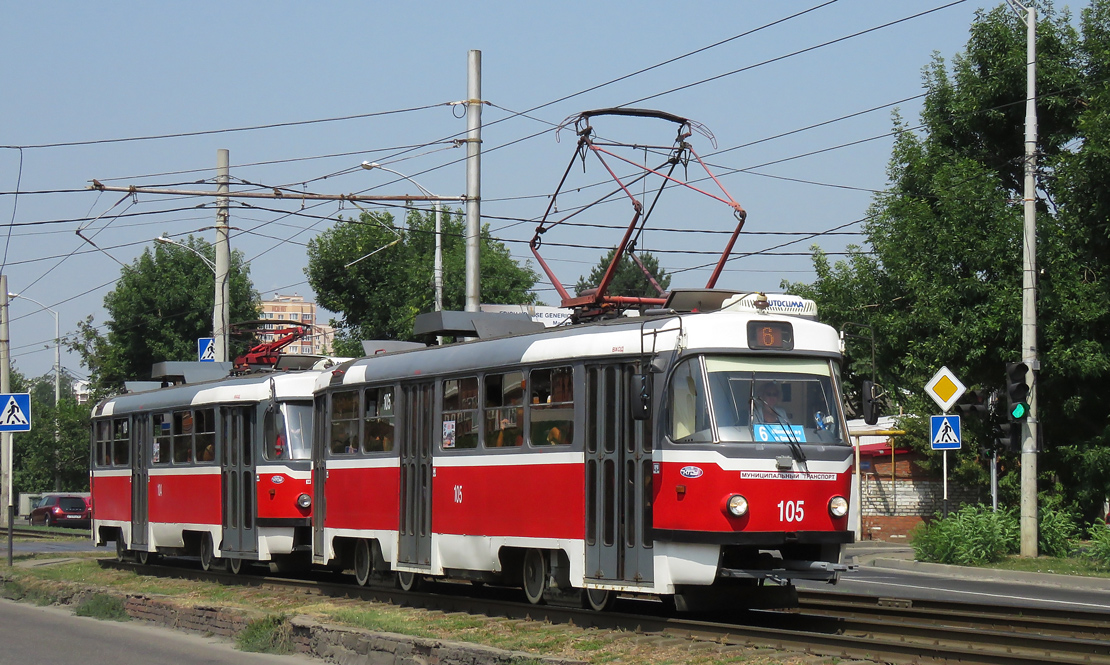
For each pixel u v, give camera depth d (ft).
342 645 40.96
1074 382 94.12
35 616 57.36
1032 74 80.94
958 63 108.06
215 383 73.87
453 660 36.45
